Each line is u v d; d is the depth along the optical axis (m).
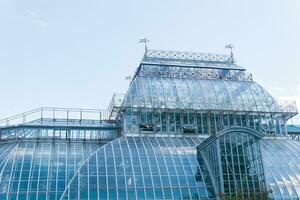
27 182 60.44
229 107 78.25
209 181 63.03
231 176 61.81
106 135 76.00
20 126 73.25
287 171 66.75
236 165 62.56
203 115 77.31
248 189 61.56
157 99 76.06
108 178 60.22
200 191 61.28
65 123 77.31
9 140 72.00
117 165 62.59
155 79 80.50
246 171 62.56
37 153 66.88
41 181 61.03
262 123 79.44
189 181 62.34
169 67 84.31
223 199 56.91
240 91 81.69
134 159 64.31
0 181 59.94
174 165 64.50
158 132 73.81
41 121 77.12
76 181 59.00
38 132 73.38
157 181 61.28
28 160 64.62
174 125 75.19
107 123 80.19
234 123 78.25
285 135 79.19
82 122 79.12
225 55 89.88
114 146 67.00
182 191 60.78
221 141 63.38
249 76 86.50
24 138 71.81
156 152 66.75
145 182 60.78
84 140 73.75
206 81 82.88
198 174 63.66
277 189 63.28
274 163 68.00
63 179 62.16
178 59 86.88
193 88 79.88
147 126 73.94
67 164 65.38
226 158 62.62
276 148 72.62
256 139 64.69
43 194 59.25
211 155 65.00
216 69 86.50
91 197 57.41
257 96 81.56
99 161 62.84
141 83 78.44
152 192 59.75
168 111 75.75
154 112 75.38
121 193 58.62
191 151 68.31
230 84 83.19
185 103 76.69
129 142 68.94
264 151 71.06
